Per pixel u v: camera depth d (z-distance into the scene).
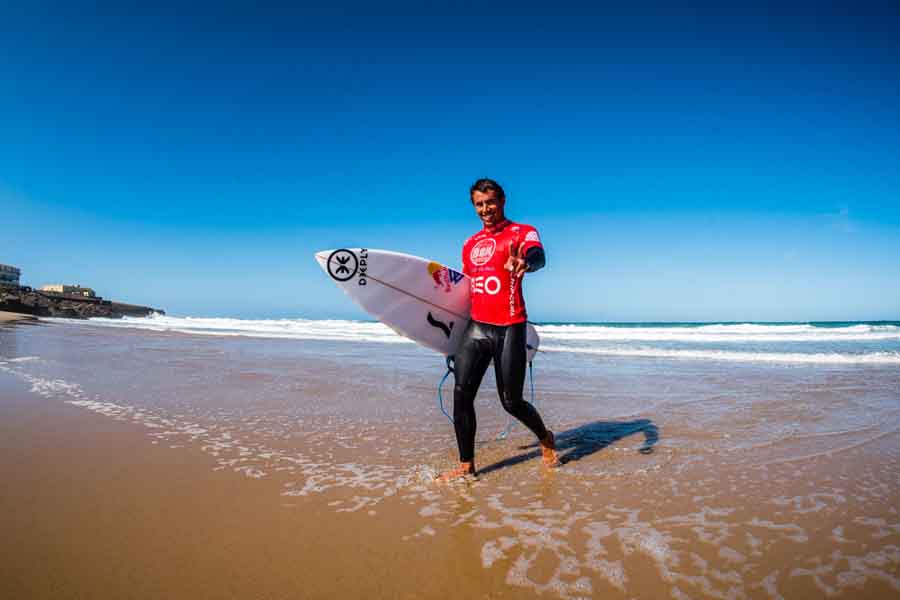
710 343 15.23
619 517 2.52
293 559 2.11
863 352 11.59
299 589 1.89
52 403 5.22
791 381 7.11
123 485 2.96
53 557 2.11
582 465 3.38
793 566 2.03
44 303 43.56
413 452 3.70
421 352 11.57
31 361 8.68
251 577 1.97
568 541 2.27
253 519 2.51
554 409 5.26
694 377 7.58
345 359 9.94
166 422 4.52
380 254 3.62
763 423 4.55
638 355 11.24
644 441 3.97
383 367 8.69
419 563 2.08
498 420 4.78
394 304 3.58
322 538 2.31
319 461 3.47
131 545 2.22
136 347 11.85
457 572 2.01
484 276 3.10
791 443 3.89
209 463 3.40
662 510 2.61
